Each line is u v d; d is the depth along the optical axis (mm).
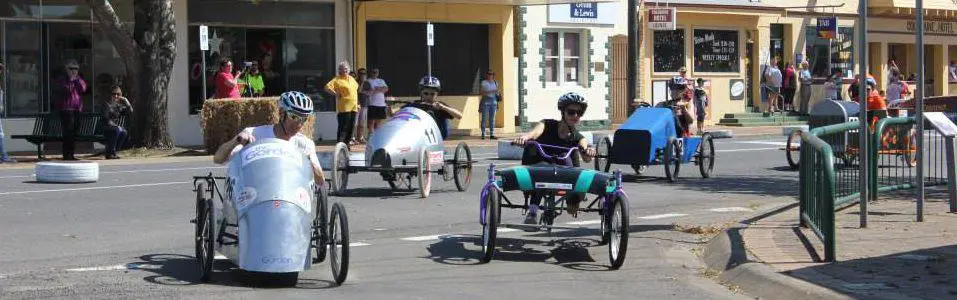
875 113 24062
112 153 23859
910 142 17062
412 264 11102
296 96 10008
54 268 10664
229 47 28312
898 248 11180
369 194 17047
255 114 24656
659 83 37125
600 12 35562
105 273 10375
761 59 39938
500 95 32594
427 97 17922
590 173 11328
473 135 31766
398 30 31094
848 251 11031
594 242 12484
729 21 38938
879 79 44625
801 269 10031
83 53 26641
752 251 11062
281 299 9172
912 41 45594
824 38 41812
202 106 25641
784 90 40156
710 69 38719
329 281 10055
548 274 10625
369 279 10242
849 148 15031
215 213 9742
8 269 10609
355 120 27359
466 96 32406
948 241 11648
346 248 9633
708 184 19156
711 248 12070
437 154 16969
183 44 27453
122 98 24281
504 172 11398
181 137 27609
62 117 23359
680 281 10359
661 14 32656
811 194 12188
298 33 29359
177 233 13047
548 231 12203
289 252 9352
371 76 27766
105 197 16594
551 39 34719
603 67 35750
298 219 9469
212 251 9703
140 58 24828
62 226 13578
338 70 27266
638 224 14070
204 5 27797
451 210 15305
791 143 22016
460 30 32250
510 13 32812
